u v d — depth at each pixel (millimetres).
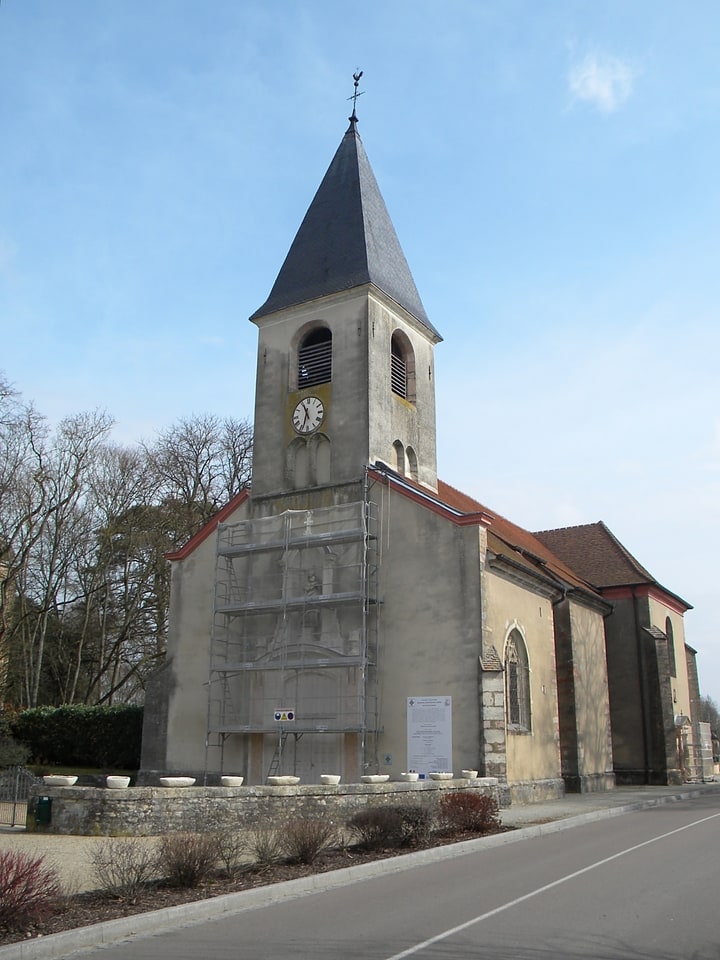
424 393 32188
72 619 44062
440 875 12672
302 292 31016
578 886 11398
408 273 33250
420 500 26469
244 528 29078
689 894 10766
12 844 14539
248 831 15555
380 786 19156
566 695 31469
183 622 29688
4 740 34312
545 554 39656
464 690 24328
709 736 45125
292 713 26219
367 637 26203
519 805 24781
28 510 37781
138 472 45250
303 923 9461
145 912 9711
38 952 8250
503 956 7797
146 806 15727
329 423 29156
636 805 25109
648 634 37500
